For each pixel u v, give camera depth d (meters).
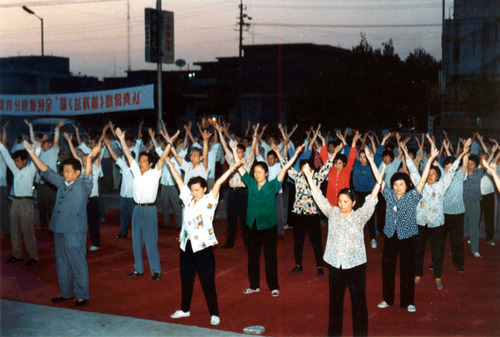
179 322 6.16
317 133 10.77
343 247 5.43
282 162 8.02
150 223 7.95
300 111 38.22
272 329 5.91
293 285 7.66
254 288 7.32
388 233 6.55
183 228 6.27
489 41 34.16
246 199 9.97
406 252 6.49
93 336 5.72
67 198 6.83
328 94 37.25
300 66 46.03
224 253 9.77
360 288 5.43
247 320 6.21
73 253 6.78
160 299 7.08
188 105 42.91
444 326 5.98
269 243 7.10
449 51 37.69
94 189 10.07
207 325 6.05
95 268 8.80
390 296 6.62
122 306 6.79
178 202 11.78
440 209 7.37
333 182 8.43
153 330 5.88
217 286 7.69
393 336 5.70
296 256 8.29
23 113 15.44
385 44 40.00
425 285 7.61
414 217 6.49
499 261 8.99
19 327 6.00
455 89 30.28
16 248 9.14
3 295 7.29
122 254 9.81
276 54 46.75
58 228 6.79
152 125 38.78
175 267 8.84
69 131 26.98
